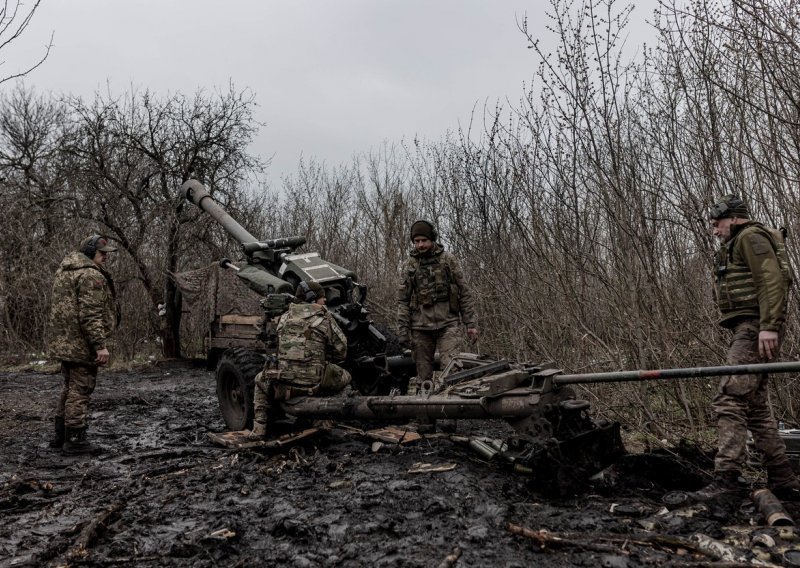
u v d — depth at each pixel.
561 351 6.14
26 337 13.76
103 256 5.45
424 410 4.34
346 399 4.72
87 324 5.18
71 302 5.25
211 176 12.82
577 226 5.46
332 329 5.05
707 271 5.12
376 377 5.86
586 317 5.82
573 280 5.89
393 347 6.37
